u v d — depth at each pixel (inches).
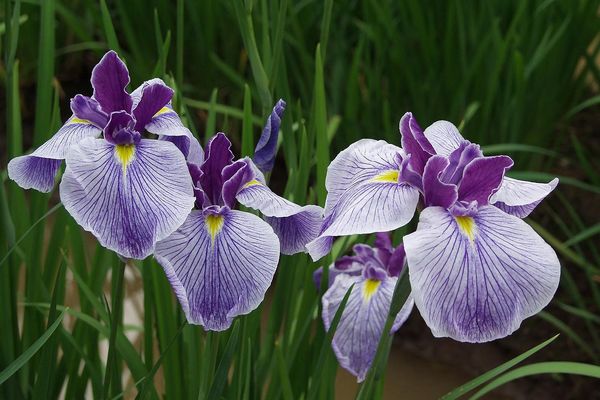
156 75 43.8
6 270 41.5
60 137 34.9
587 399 60.0
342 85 71.1
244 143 43.3
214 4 72.8
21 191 44.4
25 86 83.3
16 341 42.6
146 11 73.3
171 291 42.3
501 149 61.1
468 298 32.4
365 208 33.7
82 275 46.0
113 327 36.7
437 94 67.8
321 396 42.7
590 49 84.8
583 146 76.1
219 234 33.9
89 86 84.8
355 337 39.3
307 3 70.3
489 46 66.5
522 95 64.6
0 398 42.0
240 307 33.4
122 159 33.6
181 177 33.6
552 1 65.9
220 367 37.5
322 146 42.3
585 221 69.4
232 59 76.7
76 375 45.1
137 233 32.9
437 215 33.3
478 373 62.5
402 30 72.7
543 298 32.6
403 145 34.7
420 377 61.8
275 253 33.8
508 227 33.4
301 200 42.7
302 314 44.0
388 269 40.1
